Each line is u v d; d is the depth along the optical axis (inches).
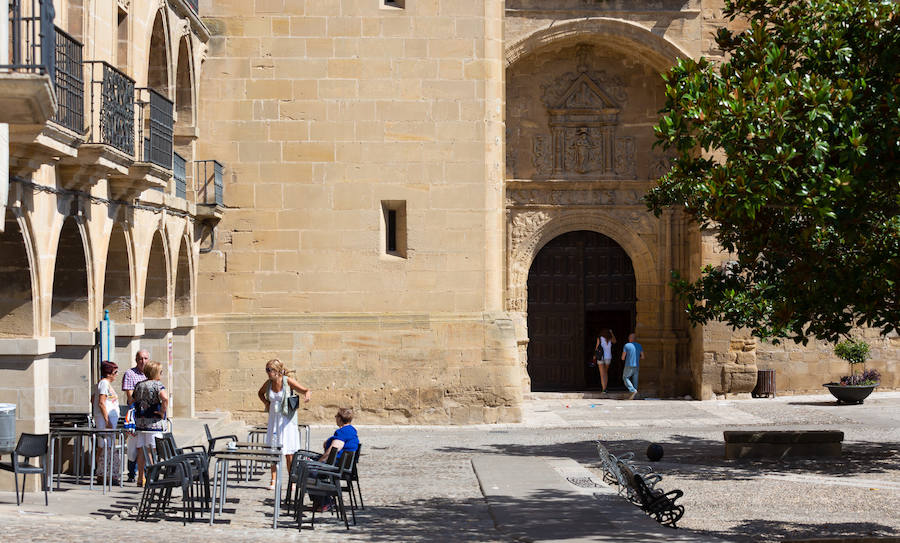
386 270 949.2
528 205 1180.5
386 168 950.4
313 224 946.7
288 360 942.4
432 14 954.7
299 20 948.6
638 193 1187.3
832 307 543.8
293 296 946.1
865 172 493.4
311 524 479.5
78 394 607.8
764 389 1151.0
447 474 665.6
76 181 571.5
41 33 403.9
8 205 492.1
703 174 544.7
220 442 778.2
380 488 609.6
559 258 1214.3
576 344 1212.5
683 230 1184.2
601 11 1130.7
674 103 547.5
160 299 813.2
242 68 946.7
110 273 690.8
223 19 946.1
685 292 763.4
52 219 548.4
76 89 545.6
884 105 501.0
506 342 956.6
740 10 625.3
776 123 492.4
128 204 668.7
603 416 1021.2
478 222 954.7
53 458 567.5
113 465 572.7
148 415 569.3
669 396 1178.0
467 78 956.0
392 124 951.0
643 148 1188.5
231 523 476.7
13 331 530.6
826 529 485.4
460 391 949.8
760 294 743.7
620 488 561.3
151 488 478.6
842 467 689.6
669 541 419.8
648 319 1186.0
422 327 949.8
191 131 898.1
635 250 1188.5
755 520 509.4
